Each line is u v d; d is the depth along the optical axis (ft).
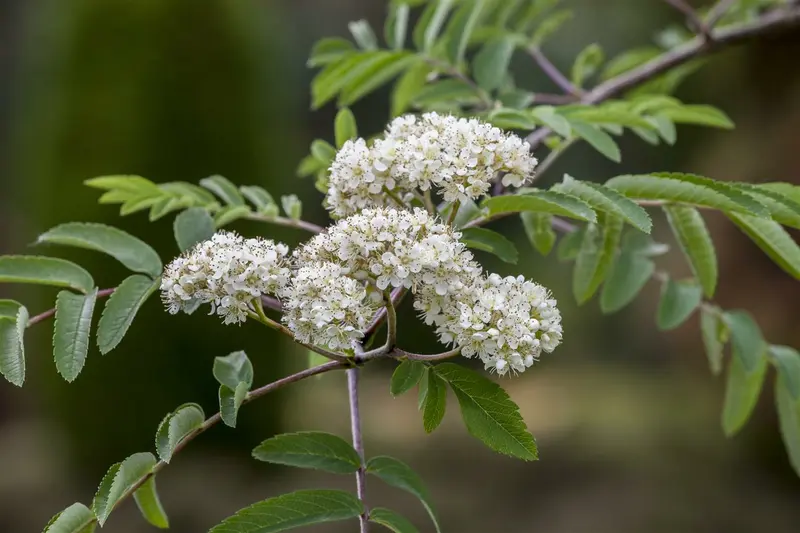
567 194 7.64
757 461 30.91
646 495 29.27
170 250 25.85
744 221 8.84
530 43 15.37
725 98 37.32
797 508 28.37
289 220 10.99
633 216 7.61
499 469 31.35
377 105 44.45
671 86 16.94
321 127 44.21
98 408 27.35
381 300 7.27
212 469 28.17
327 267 7.00
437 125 8.04
